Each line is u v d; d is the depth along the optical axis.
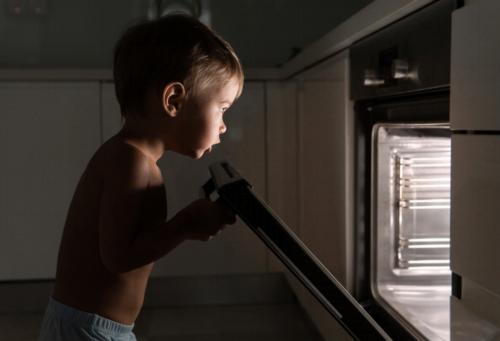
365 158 1.54
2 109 2.41
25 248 2.46
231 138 2.55
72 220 1.00
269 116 2.56
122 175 0.91
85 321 0.96
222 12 3.05
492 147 0.83
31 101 2.42
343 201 1.60
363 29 1.35
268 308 2.53
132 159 0.93
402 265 1.52
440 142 1.45
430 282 1.51
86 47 2.98
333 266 1.72
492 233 0.83
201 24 0.99
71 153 2.45
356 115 1.55
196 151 0.98
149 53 0.94
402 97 1.27
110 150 0.96
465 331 0.94
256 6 3.06
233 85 0.99
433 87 1.05
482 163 0.86
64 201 2.46
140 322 2.38
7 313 2.49
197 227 0.87
